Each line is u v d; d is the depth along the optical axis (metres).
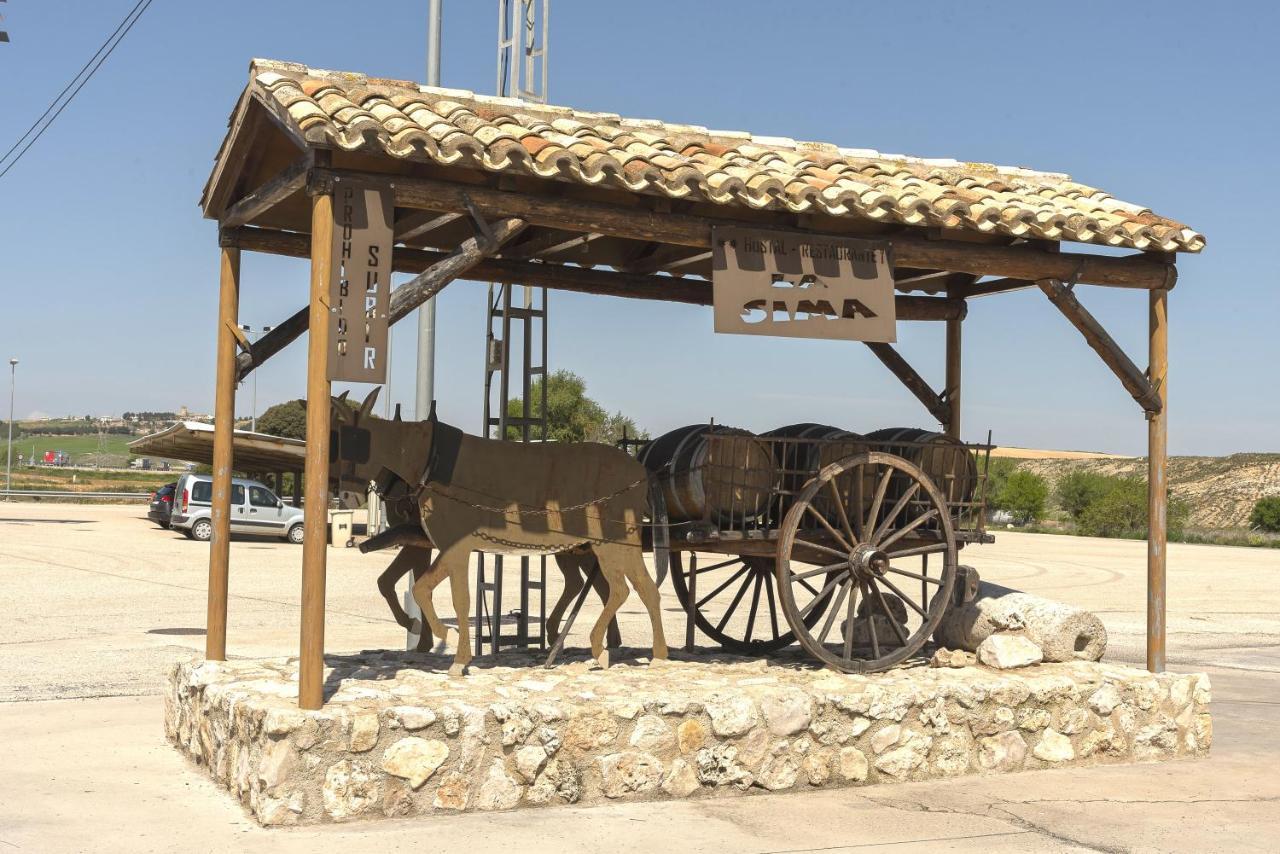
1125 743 9.23
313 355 7.28
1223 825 7.54
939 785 8.36
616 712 7.62
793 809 7.63
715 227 8.42
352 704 7.30
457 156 7.44
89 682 11.79
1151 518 9.84
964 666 9.66
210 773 8.05
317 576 7.20
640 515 9.48
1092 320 9.58
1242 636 18.53
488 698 7.63
